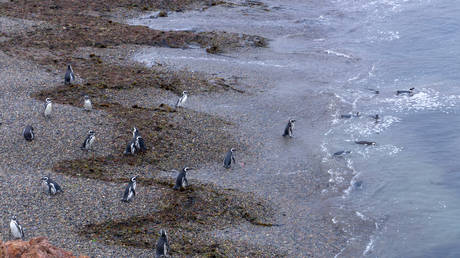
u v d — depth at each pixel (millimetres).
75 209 22484
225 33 51969
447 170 28109
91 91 36094
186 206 24047
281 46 50156
